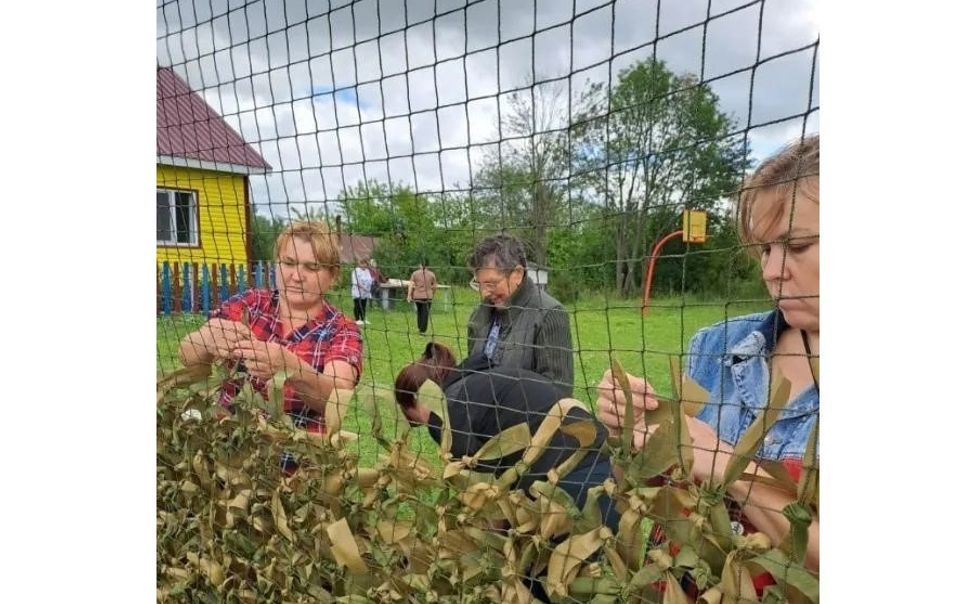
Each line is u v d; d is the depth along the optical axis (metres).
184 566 2.25
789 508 1.05
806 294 1.27
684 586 1.25
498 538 1.39
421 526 1.53
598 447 1.37
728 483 1.10
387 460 1.55
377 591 1.56
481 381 1.58
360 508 1.62
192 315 2.40
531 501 1.36
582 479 1.43
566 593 1.26
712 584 1.12
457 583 1.42
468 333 1.83
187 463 2.13
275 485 1.86
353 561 1.57
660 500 1.18
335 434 1.66
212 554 2.06
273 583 1.86
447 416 1.47
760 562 1.06
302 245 1.91
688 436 1.16
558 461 1.44
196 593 2.15
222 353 2.01
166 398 2.23
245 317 2.03
